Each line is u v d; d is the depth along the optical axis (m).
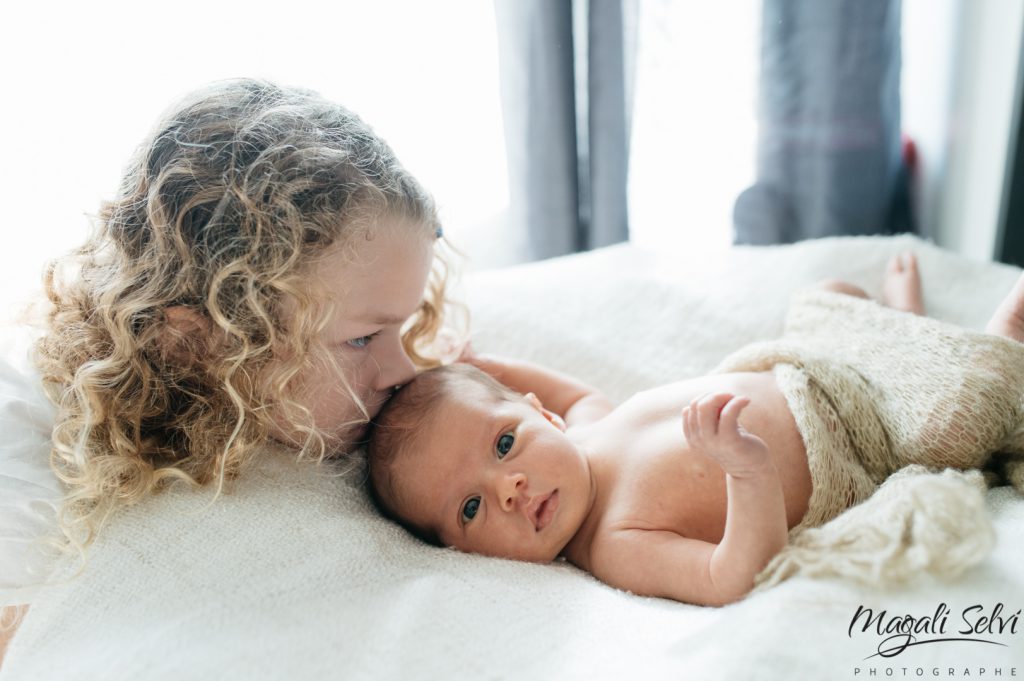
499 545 1.00
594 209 1.91
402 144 1.78
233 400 0.96
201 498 0.94
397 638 0.78
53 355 1.00
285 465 1.02
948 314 1.42
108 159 1.49
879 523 0.75
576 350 1.43
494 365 1.33
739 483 0.81
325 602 0.85
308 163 0.95
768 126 1.90
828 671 0.67
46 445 0.94
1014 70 1.67
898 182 2.07
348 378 1.02
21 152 1.44
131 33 1.47
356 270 0.96
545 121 1.81
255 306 0.93
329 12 1.63
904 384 1.06
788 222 1.96
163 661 0.76
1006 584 0.72
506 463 1.01
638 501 1.00
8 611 0.90
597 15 1.77
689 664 0.70
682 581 0.89
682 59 1.94
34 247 1.45
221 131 0.96
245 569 0.87
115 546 0.89
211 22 1.53
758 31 1.88
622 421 1.12
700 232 2.07
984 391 0.99
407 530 1.07
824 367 1.08
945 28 1.90
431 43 1.76
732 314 1.47
